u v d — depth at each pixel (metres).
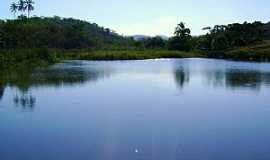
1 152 11.95
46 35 95.44
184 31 103.25
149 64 57.97
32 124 15.61
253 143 12.80
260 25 108.25
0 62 45.34
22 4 95.62
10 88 26.70
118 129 14.70
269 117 16.75
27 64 51.47
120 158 11.36
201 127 15.03
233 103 20.34
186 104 20.16
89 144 12.77
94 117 16.88
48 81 31.17
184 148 12.30
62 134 14.01
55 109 18.69
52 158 11.38
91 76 35.75
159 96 22.84
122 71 42.09
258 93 23.95
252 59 72.62
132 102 20.78
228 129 14.70
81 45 105.38
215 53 85.81
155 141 13.08
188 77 34.72
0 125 15.42
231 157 11.41
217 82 30.28
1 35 68.75
